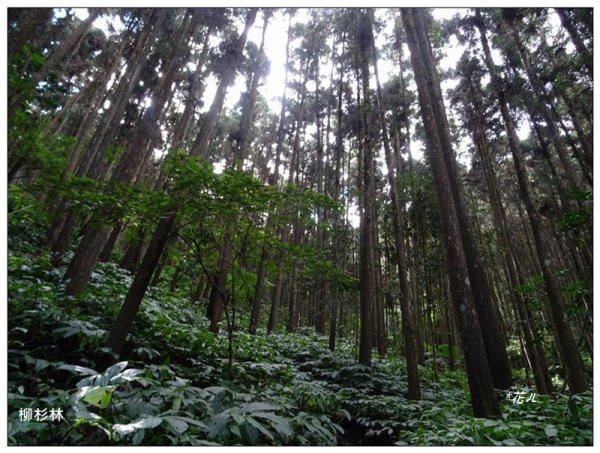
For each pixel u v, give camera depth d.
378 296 13.07
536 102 9.66
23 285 3.24
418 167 13.19
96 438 2.25
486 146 12.22
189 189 3.29
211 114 5.11
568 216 4.27
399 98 13.14
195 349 4.65
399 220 7.51
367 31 10.04
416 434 3.94
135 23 11.41
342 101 14.38
